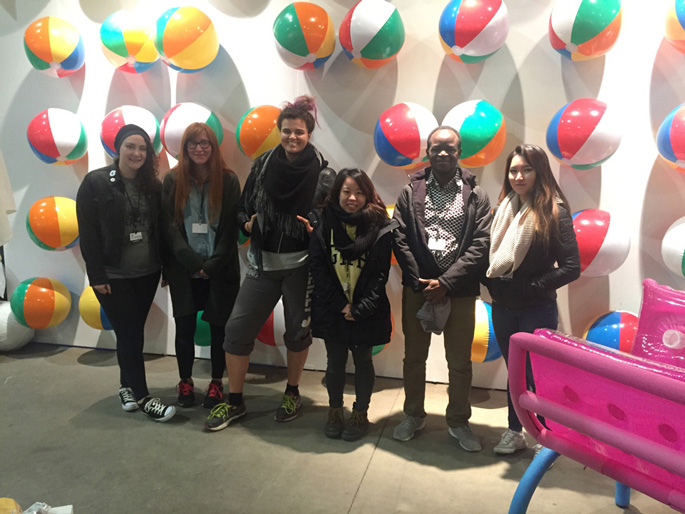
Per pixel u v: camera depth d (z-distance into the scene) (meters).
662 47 2.66
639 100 2.72
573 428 1.26
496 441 2.48
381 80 2.98
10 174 3.50
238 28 3.12
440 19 2.62
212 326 2.78
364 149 3.04
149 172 2.59
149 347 3.52
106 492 2.00
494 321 2.40
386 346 3.16
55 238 3.12
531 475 1.48
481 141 2.59
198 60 2.89
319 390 3.02
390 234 2.36
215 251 2.66
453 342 2.40
